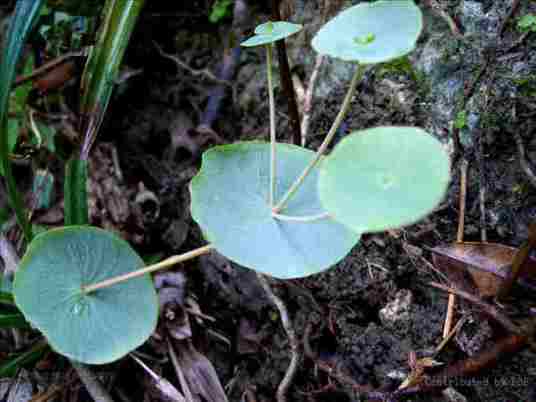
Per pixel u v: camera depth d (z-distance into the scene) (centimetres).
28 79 33
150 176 33
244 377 28
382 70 27
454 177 25
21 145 34
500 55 24
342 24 18
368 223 16
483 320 23
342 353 25
